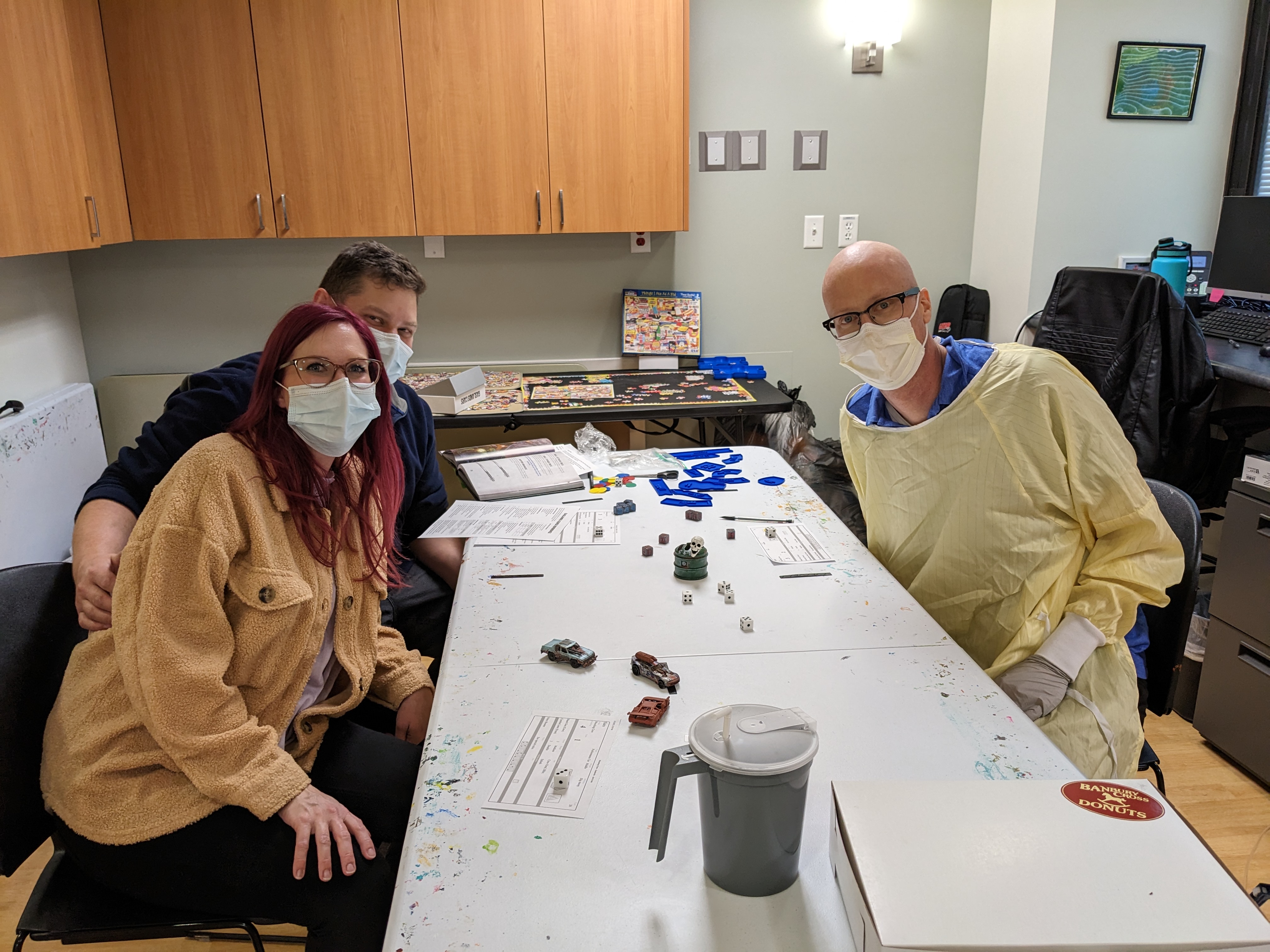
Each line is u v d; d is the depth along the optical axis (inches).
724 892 32.0
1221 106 130.9
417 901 31.4
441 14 117.0
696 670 47.1
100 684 43.9
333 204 121.4
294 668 45.9
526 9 118.1
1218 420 101.9
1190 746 91.8
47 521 111.6
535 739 41.2
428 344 140.7
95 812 42.6
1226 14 127.3
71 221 106.0
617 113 122.6
